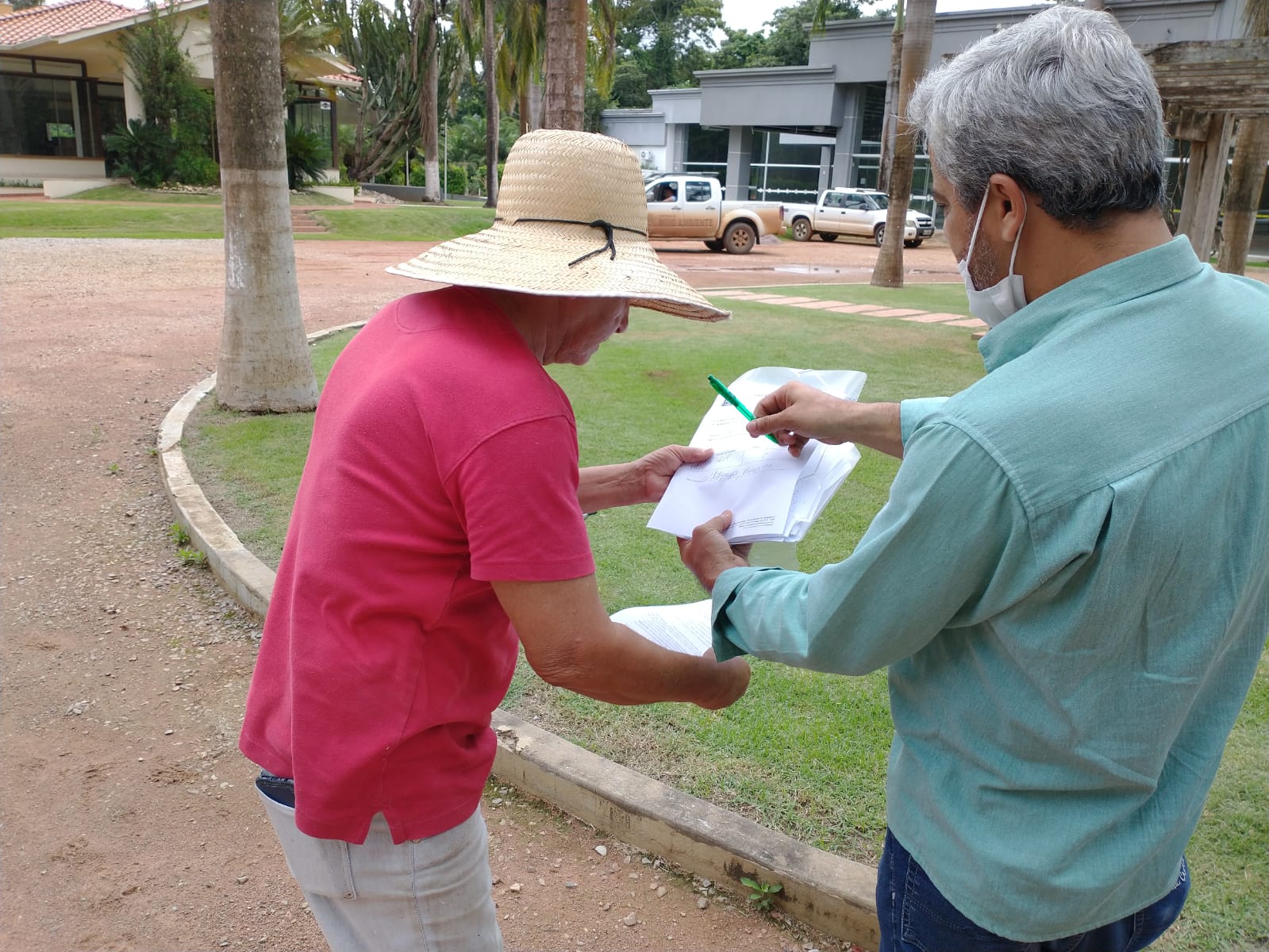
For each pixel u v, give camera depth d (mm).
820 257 23297
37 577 4582
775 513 1572
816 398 1646
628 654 1466
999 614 1195
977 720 1270
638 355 8750
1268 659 3705
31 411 7094
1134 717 1173
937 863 1333
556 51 11266
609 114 46000
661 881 2645
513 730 3111
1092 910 1247
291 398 6852
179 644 3994
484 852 1650
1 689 3645
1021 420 1122
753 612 1411
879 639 1247
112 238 18172
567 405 1454
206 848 2836
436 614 1441
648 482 1991
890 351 9383
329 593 1423
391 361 1445
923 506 1167
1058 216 1171
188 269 14562
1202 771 1285
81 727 3416
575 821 2887
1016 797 1250
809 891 2455
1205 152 10555
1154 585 1125
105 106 30125
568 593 1385
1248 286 1274
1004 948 1309
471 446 1352
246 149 6418
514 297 1567
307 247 19734
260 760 1608
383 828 1501
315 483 1478
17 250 15609
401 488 1390
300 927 2547
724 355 8875
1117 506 1088
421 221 24781
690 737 3160
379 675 1424
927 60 14758
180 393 7680
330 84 33031
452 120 56156
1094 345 1148
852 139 35031
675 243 26688
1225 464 1136
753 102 36312
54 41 26781
